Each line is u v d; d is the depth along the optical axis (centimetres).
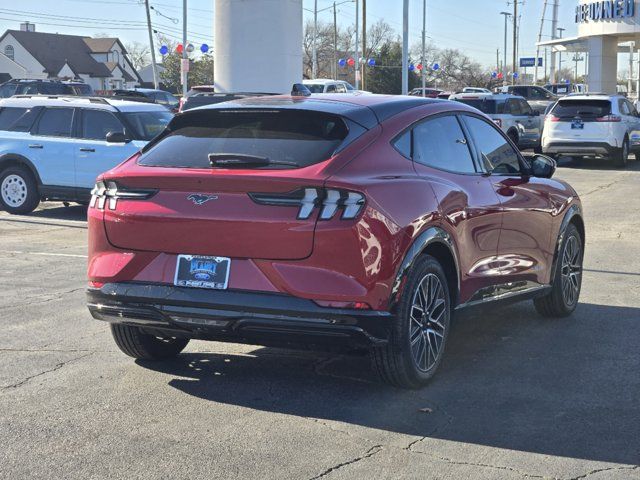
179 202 483
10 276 889
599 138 2181
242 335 477
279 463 413
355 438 446
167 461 416
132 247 497
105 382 540
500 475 400
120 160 1305
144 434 452
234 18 2188
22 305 755
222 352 612
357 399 509
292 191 461
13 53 8156
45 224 1291
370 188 471
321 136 500
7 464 412
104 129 1329
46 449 431
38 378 547
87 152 1326
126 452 427
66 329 672
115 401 504
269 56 2191
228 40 2203
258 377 552
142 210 491
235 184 468
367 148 498
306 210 460
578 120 2203
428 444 438
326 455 423
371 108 530
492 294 602
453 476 399
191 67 7762
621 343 637
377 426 464
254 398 511
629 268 938
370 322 463
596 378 550
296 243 460
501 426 464
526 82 10631
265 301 463
